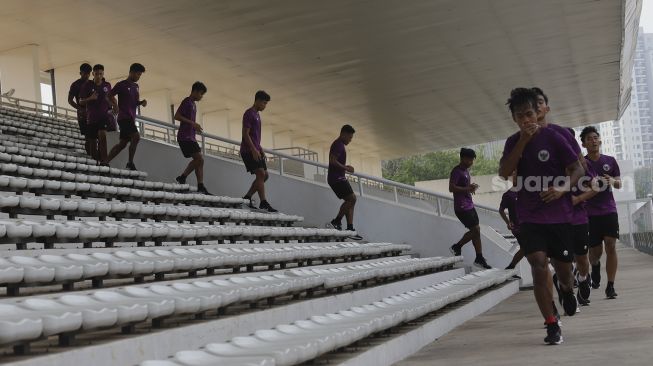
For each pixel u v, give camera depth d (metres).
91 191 9.09
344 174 12.41
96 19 18.31
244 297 5.11
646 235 18.77
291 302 6.16
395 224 13.23
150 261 5.38
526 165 5.47
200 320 4.80
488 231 13.48
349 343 4.54
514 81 27.25
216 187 13.61
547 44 22.09
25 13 17.72
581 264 7.54
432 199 13.22
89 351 3.48
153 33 19.58
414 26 19.48
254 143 11.85
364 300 7.61
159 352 4.10
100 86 12.43
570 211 5.49
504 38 21.09
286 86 26.69
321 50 21.66
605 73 27.39
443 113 33.19
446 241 13.05
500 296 9.87
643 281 10.62
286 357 3.61
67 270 4.48
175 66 23.50
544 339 5.52
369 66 23.83
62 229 5.63
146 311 3.94
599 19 19.73
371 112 32.16
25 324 3.07
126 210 7.99
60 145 14.05
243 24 18.86
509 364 4.70
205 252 6.82
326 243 10.41
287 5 17.42
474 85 27.44
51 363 3.22
